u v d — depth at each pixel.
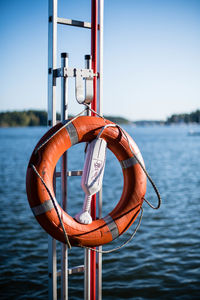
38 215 2.14
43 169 2.15
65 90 2.30
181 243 6.58
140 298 4.49
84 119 2.31
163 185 14.87
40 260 5.79
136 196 2.45
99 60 2.53
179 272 5.24
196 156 31.03
